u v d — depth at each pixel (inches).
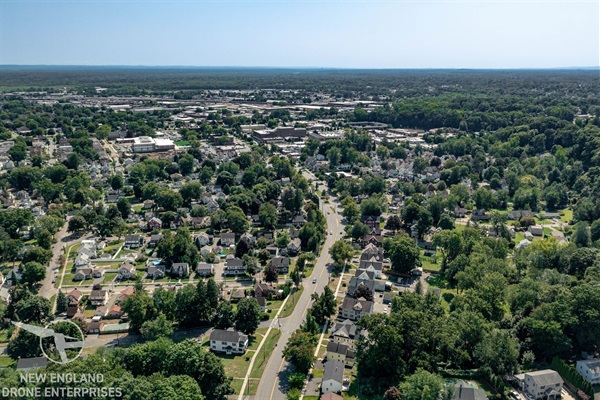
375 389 5068.9
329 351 5629.9
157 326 5851.4
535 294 6254.9
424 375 4692.4
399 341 5152.6
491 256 7632.9
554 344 5497.1
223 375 4872.0
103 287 7504.9
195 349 4933.6
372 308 6579.7
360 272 7677.2
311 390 5108.3
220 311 6210.6
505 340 5315.0
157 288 7234.3
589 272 6771.7
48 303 6373.0
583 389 5002.5
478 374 5275.6
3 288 7322.8
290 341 5615.2
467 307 6151.6
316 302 6515.8
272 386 5187.0
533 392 4975.4
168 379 4446.4
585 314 5615.2
